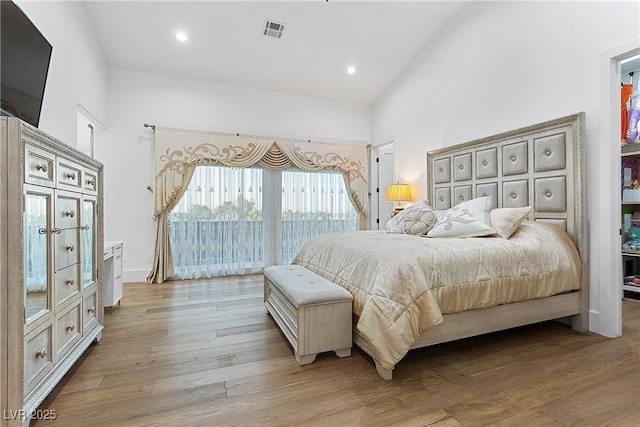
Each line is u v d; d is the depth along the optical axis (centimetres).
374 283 183
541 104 275
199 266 430
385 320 168
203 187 436
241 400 151
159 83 422
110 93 399
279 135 486
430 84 404
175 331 241
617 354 199
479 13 336
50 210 151
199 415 140
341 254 236
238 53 396
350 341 197
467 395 155
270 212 475
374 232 319
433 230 269
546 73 271
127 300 325
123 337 229
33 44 189
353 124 534
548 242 229
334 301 192
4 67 166
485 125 330
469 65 349
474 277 193
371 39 392
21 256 125
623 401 149
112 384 165
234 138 446
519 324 212
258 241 465
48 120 241
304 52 404
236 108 461
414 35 392
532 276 212
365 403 149
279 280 228
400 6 345
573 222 243
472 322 196
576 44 249
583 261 236
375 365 180
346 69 446
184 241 426
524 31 290
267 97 480
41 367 141
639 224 351
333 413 141
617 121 229
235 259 453
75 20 294
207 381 169
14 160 125
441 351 207
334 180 516
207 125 444
